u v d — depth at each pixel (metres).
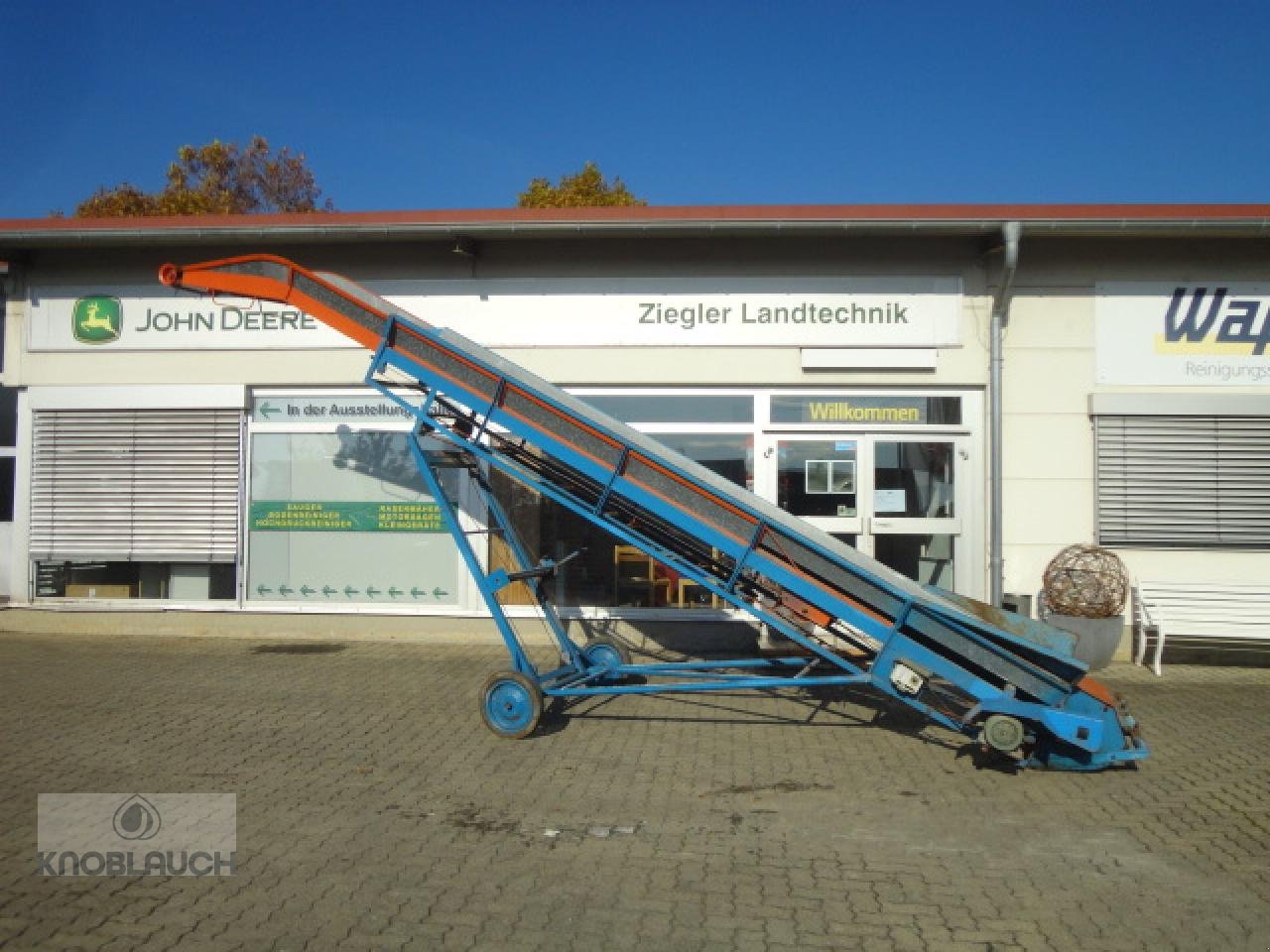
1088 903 4.27
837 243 10.10
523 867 4.59
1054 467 9.97
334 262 10.42
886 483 10.14
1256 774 6.12
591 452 6.57
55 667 8.92
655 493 6.48
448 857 4.69
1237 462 9.84
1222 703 8.03
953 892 4.38
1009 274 9.54
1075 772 6.12
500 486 10.52
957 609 6.32
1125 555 9.88
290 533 10.72
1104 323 9.93
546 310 10.27
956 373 10.02
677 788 5.75
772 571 6.33
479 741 6.67
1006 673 5.96
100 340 10.73
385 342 7.08
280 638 10.37
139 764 6.09
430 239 9.96
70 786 5.64
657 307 10.20
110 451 10.81
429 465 7.01
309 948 3.77
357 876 4.45
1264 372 9.85
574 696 7.84
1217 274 9.87
